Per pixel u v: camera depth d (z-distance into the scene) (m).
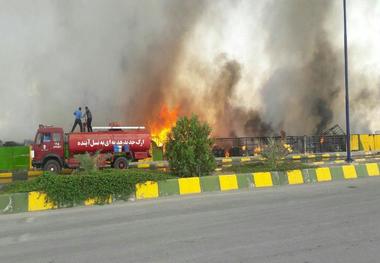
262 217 7.73
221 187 11.98
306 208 8.55
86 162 11.76
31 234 7.18
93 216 8.68
